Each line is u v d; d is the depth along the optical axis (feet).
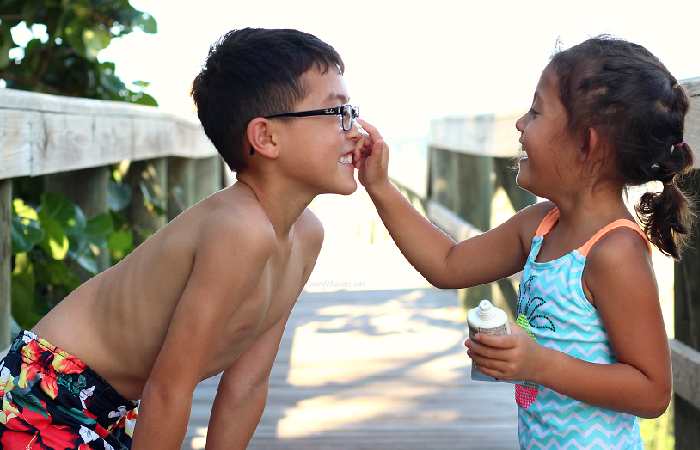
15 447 6.33
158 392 5.97
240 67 6.29
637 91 5.93
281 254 6.62
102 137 11.89
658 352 5.93
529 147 6.25
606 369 5.93
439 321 17.80
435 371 13.93
